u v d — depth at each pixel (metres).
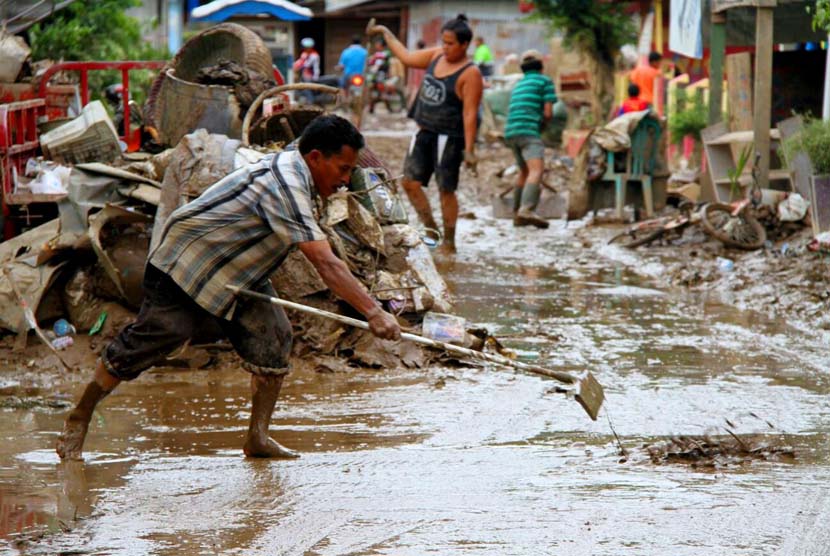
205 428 16.89
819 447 15.72
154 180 21.80
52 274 20.92
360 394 18.84
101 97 34.94
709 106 39.88
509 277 30.64
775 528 12.37
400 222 23.17
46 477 14.41
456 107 34.44
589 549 11.78
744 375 19.98
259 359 15.02
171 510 13.11
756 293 27.34
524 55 39.91
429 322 21.12
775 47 44.47
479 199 49.25
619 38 64.31
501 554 11.66
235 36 27.16
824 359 21.16
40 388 19.25
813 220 30.72
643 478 14.27
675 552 11.70
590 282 29.92
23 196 23.17
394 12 124.12
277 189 14.05
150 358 14.83
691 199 41.06
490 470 14.67
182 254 14.34
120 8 41.72
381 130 83.00
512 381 19.72
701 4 42.31
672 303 26.97
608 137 38.69
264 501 13.44
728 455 15.35
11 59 26.05
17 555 11.67
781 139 34.06
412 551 11.77
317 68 101.25
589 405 14.41
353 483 14.12
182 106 25.03
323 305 21.25
